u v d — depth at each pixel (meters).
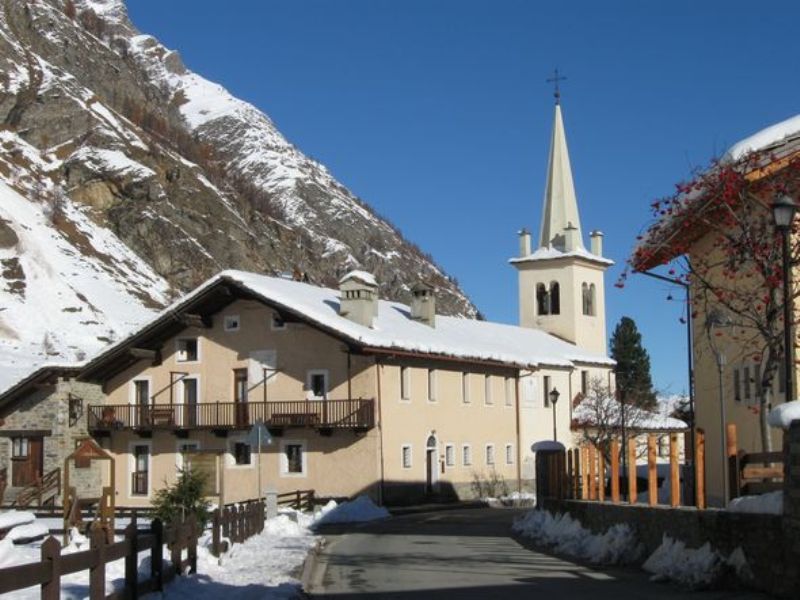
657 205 21.58
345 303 48.47
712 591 15.16
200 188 149.38
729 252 21.61
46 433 49.91
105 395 51.34
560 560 21.28
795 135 21.55
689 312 26.30
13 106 147.50
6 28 176.25
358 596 16.36
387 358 46.84
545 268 77.25
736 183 20.34
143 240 133.38
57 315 99.69
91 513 41.72
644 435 62.19
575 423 63.75
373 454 45.62
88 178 137.00
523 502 51.19
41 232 117.31
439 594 16.27
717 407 28.31
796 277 20.73
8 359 82.31
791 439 13.84
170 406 49.28
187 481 27.52
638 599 14.70
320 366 47.00
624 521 20.50
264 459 47.59
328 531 32.69
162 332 49.81
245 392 48.56
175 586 15.59
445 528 32.59
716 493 28.31
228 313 49.25
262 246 154.25
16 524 24.75
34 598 14.81
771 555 14.34
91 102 156.38
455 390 52.44
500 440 56.25
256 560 21.66
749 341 22.84
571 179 79.44
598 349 78.31
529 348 64.38
